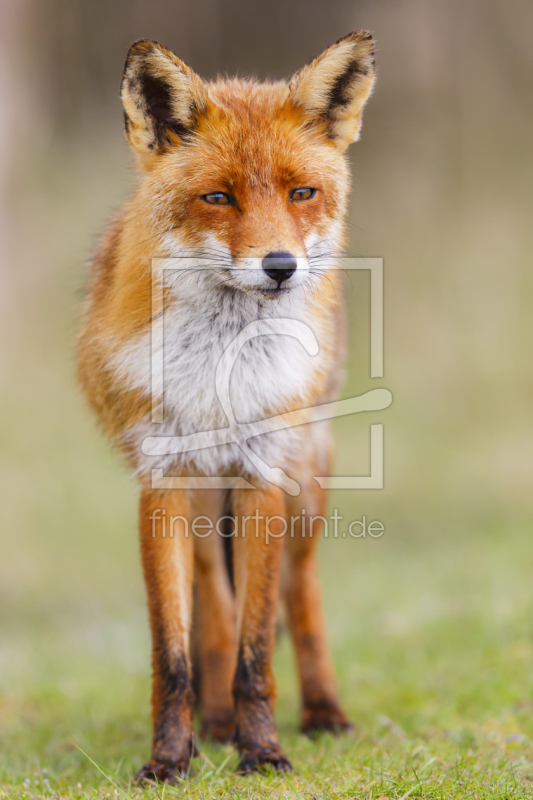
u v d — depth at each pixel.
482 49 30.25
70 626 14.12
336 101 7.13
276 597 6.79
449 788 5.79
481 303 25.91
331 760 6.76
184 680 6.45
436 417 22.61
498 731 7.51
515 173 29.20
